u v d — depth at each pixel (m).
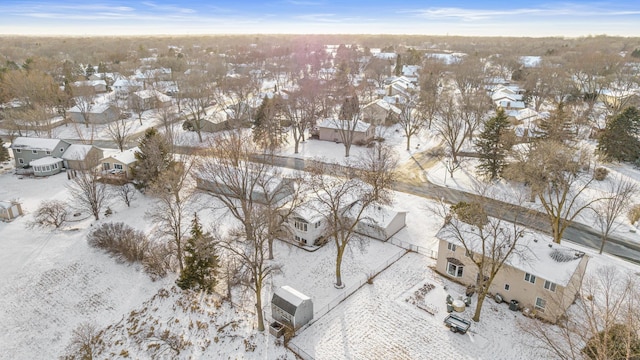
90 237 44.97
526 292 32.31
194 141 77.88
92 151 65.88
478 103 77.69
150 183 53.31
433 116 82.75
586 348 25.45
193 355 29.86
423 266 39.00
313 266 39.59
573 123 70.38
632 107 59.12
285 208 44.53
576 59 149.62
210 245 34.84
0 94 94.44
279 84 134.38
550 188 43.88
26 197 55.94
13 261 42.25
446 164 64.31
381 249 41.94
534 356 28.34
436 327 31.25
